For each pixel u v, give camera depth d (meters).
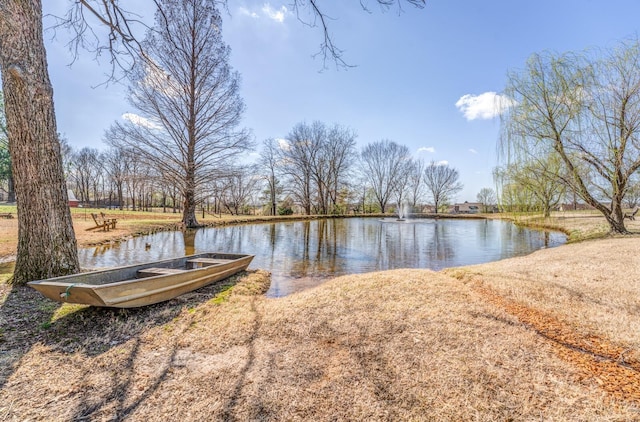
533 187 10.03
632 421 1.69
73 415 1.79
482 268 5.80
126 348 2.63
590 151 9.00
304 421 1.74
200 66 15.79
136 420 1.75
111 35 5.34
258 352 2.58
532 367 2.27
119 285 3.16
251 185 33.66
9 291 3.86
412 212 40.91
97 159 38.50
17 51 3.80
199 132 16.39
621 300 3.69
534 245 11.60
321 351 2.59
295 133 33.38
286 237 14.40
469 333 2.86
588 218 15.78
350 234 15.91
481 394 1.96
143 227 14.98
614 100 8.61
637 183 9.06
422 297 4.00
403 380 2.13
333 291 4.40
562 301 3.72
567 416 1.74
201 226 17.61
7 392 2.00
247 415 1.79
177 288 4.04
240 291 4.66
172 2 7.79
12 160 4.05
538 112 9.38
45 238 4.09
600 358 2.40
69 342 2.71
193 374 2.24
